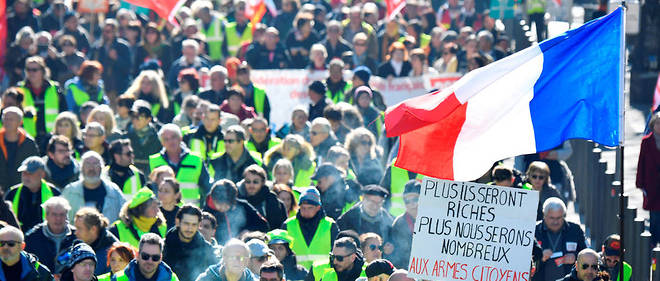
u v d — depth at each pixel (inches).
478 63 926.4
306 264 585.0
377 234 590.2
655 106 744.3
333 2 1374.3
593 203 717.3
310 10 1200.2
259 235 550.6
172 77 1009.5
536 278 585.9
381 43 1122.7
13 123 703.1
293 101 961.5
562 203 583.8
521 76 460.4
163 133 668.7
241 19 1155.3
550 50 459.5
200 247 533.3
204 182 671.1
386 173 663.1
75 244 496.4
